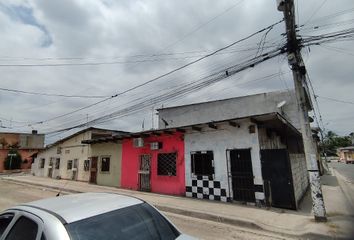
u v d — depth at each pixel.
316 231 6.28
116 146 16.47
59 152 24.23
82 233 2.28
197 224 7.49
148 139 14.09
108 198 3.11
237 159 10.23
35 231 2.38
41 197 13.17
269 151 9.38
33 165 29.58
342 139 100.31
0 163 37.19
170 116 22.81
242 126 10.27
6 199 12.58
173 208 9.29
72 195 3.38
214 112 20.47
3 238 2.70
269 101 18.28
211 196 10.77
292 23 7.62
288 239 6.06
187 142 12.12
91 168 18.39
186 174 11.90
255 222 7.19
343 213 8.20
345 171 32.59
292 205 8.67
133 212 2.83
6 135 40.81
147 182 13.80
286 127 11.30
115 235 2.44
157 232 2.78
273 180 9.16
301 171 14.26
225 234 6.45
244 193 9.81
